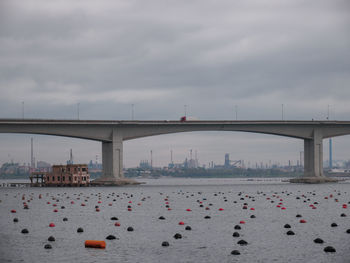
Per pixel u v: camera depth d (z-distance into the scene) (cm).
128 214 5856
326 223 4838
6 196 10500
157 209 6550
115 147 15025
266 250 3425
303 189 13288
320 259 3127
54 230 4431
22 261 3109
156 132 15300
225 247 3544
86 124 14462
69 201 8356
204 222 4988
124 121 14912
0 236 4084
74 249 3481
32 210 6525
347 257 3180
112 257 3212
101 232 4281
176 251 3403
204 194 10775
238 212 6031
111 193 11181
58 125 14200
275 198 8888
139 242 3753
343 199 8606
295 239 3862
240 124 15838
